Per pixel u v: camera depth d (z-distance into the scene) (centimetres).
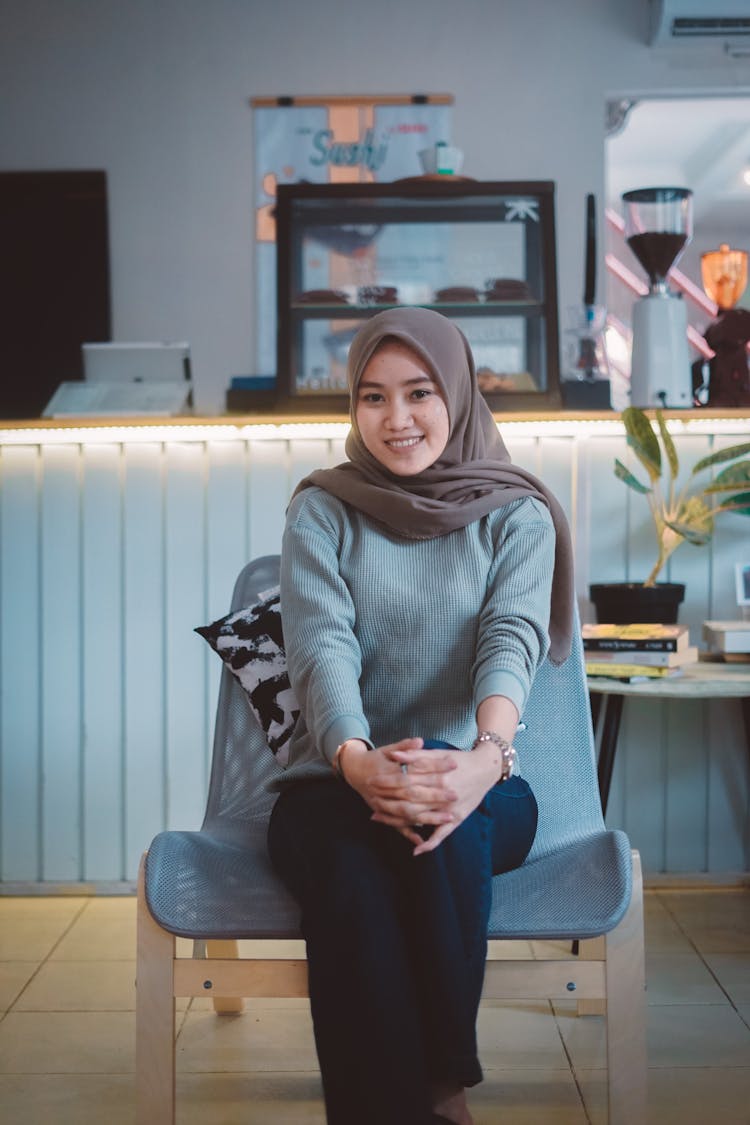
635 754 288
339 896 141
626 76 443
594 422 281
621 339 641
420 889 143
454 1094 142
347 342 302
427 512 171
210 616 287
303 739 175
